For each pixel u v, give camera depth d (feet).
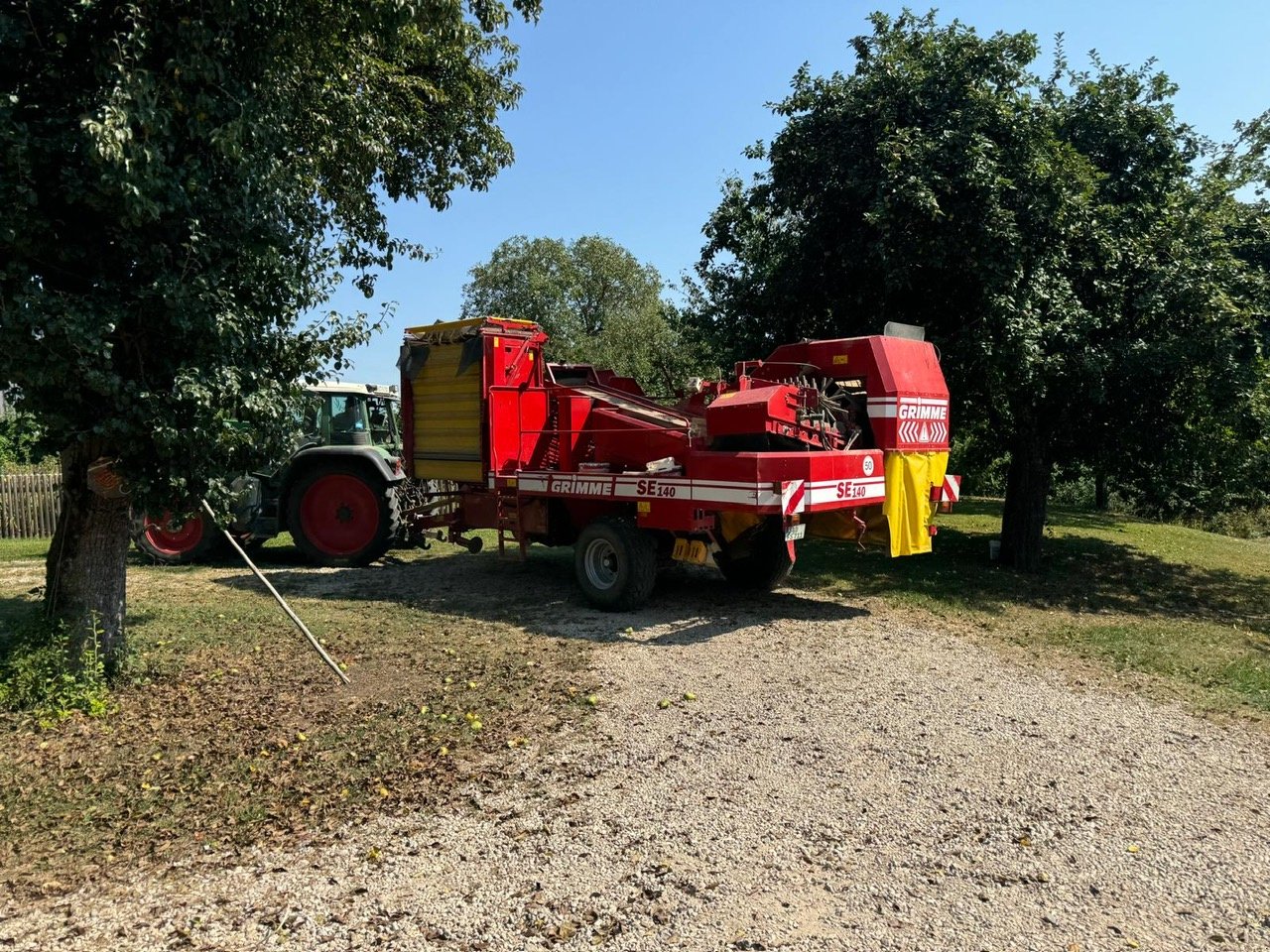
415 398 33.45
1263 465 42.19
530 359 31.42
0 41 14.96
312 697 18.02
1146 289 32.45
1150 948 9.91
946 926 10.30
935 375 26.96
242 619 24.59
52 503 49.65
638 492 26.08
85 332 15.15
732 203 38.01
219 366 17.02
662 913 10.46
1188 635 25.36
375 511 34.94
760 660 21.20
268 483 36.83
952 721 17.12
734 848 12.07
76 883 11.15
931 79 31.40
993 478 73.20
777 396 23.72
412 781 14.10
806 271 34.78
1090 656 22.41
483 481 30.78
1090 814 13.23
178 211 16.57
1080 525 54.49
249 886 11.07
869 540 26.27
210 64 16.29
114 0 15.81
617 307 132.05
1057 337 31.30
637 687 18.95
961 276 31.30
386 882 11.15
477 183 38.45
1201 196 36.01
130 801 13.37
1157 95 34.68
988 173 28.89
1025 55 31.83
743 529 25.40
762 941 9.94
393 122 31.42
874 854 11.97
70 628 18.11
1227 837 12.57
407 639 22.81
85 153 14.80
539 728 16.48
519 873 11.38
